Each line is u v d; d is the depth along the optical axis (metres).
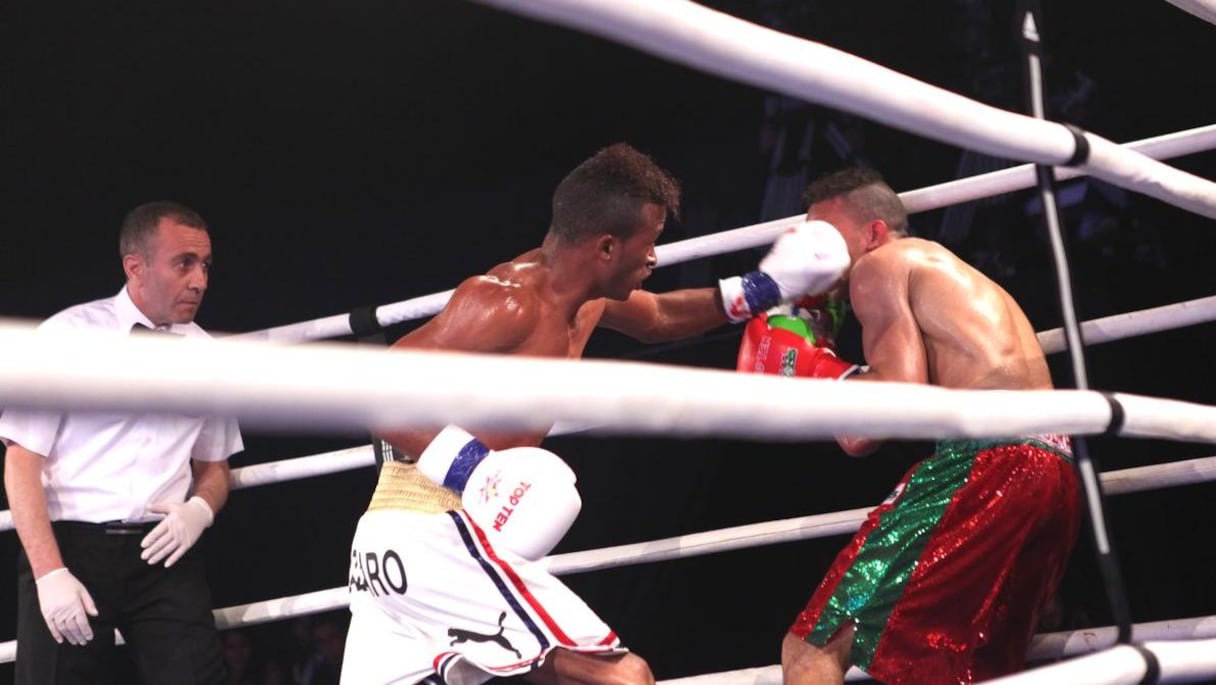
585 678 2.14
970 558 2.22
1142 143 2.49
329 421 0.73
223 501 2.86
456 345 2.18
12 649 2.88
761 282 2.49
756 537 2.59
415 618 2.21
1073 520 2.36
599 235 2.23
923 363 2.33
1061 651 2.40
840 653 2.23
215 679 2.73
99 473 2.71
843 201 2.55
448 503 2.21
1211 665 1.65
